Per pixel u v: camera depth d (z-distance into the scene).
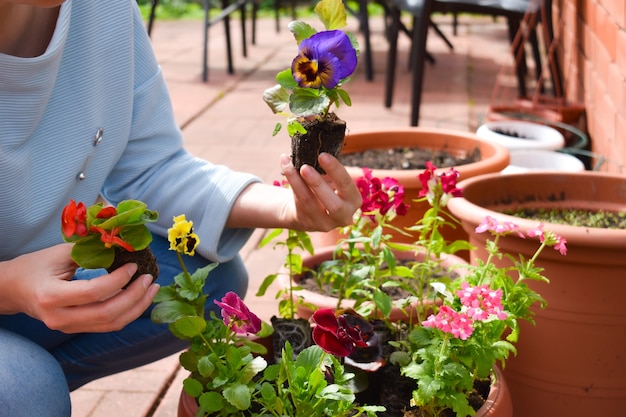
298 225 1.48
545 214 1.99
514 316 1.39
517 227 1.48
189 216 1.57
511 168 2.62
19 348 1.29
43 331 1.54
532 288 1.69
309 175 1.25
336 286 1.68
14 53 1.37
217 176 1.58
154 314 1.32
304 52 1.20
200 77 5.74
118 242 1.11
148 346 1.63
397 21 4.51
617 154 2.61
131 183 1.62
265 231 3.05
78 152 1.45
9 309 1.28
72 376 1.65
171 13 9.25
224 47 6.96
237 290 1.71
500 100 4.75
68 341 1.61
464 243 1.66
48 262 1.24
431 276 1.92
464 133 2.57
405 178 2.07
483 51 6.42
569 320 1.67
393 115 4.47
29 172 1.39
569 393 1.72
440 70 5.71
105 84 1.49
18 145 1.35
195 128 4.43
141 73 1.61
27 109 1.33
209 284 1.63
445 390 1.32
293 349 1.56
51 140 1.42
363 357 1.44
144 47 1.62
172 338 1.64
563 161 2.71
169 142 1.65
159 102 1.65
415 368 1.32
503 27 7.63
